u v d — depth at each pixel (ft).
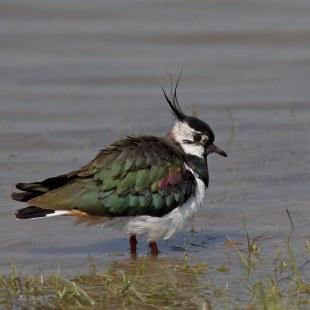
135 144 42.22
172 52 80.74
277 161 56.24
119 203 40.91
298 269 39.14
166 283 37.91
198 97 70.23
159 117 65.46
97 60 78.48
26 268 40.19
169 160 42.11
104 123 64.18
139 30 85.71
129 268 40.50
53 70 76.02
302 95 70.03
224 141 60.49
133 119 65.05
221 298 35.96
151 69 76.38
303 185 52.01
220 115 66.13
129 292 36.65
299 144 59.31
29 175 53.83
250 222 46.57
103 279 38.63
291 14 89.45
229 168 55.26
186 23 87.56
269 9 91.04
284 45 81.92
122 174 41.06
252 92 71.15
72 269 40.19
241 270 39.52
